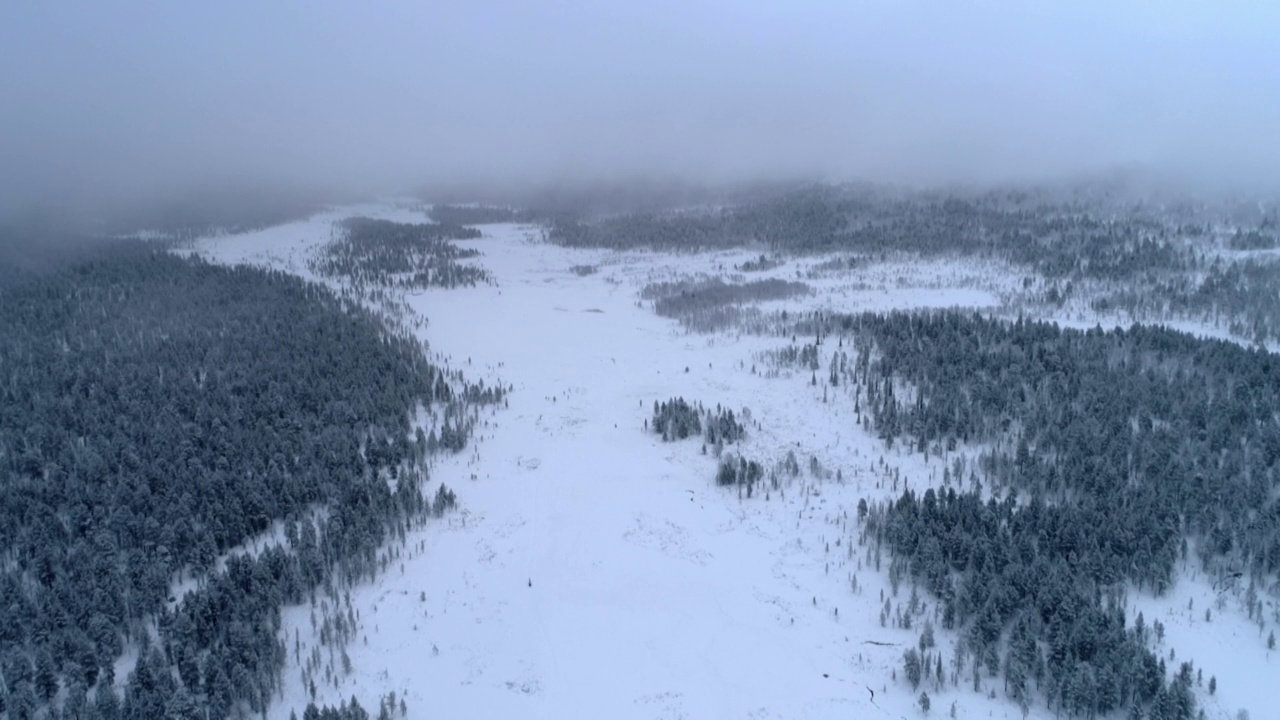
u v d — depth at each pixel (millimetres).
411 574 90438
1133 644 68438
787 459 114625
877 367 135625
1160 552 81625
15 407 113750
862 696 70938
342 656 74438
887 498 102188
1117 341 135125
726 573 90125
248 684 67875
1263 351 127688
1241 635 75188
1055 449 105562
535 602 85625
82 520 88688
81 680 67188
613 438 125000
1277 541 80250
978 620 74562
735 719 68875
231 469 102625
